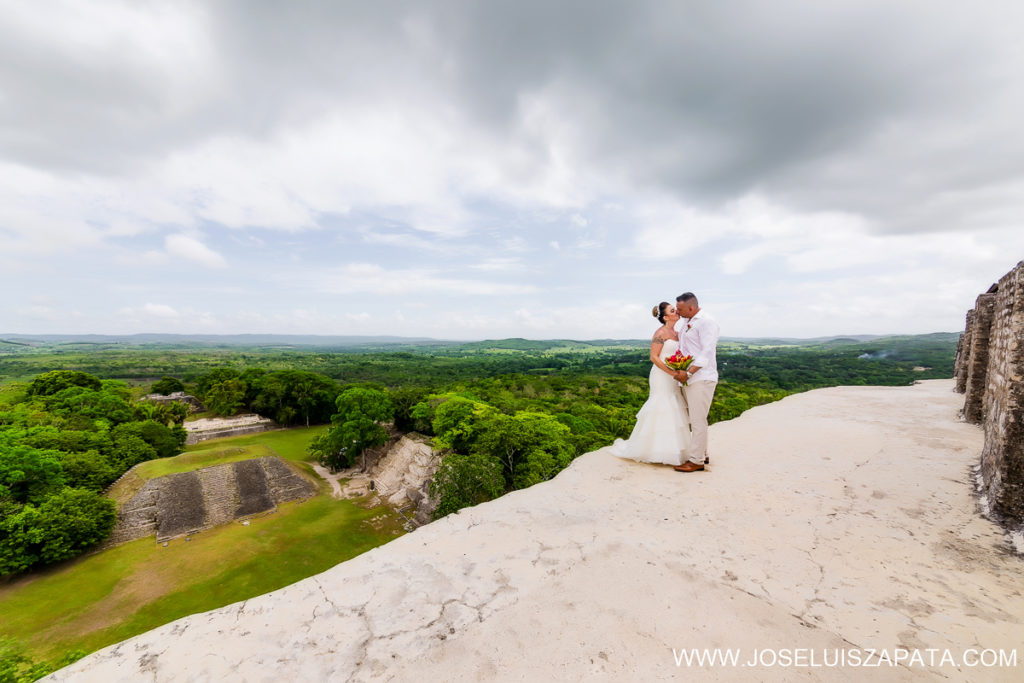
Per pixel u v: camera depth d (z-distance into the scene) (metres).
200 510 28.20
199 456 33.94
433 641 2.09
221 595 20.73
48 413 40.72
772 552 2.94
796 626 2.19
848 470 4.64
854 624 2.21
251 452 36.25
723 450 5.53
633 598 2.42
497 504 3.73
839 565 2.79
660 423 4.87
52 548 21.95
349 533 27.16
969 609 2.34
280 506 30.92
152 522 26.89
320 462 42.56
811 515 3.53
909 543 3.07
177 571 22.53
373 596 2.45
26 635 17.98
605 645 2.05
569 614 2.28
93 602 20.05
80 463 29.14
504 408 48.06
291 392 59.84
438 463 33.56
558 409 52.38
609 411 52.31
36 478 24.69
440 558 2.85
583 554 2.89
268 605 2.39
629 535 3.16
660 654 1.99
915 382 14.23
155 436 40.03
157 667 1.92
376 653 2.01
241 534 26.48
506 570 2.70
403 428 48.16
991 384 4.93
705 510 3.62
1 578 21.55
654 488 4.13
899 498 3.86
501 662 1.95
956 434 6.25
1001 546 3.02
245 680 1.84
